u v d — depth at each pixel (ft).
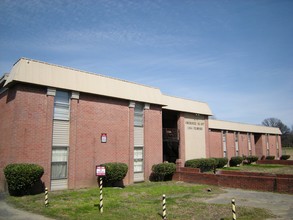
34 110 53.93
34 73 54.29
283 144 332.39
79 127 60.64
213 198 51.72
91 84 63.46
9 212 37.22
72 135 58.59
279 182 58.23
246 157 142.00
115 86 69.00
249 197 52.75
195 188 63.77
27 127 52.70
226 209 41.27
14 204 42.29
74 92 60.13
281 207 43.29
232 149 136.77
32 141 52.90
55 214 36.11
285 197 52.75
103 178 62.18
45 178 53.67
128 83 73.00
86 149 61.21
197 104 103.91
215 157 116.67
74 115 59.52
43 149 54.08
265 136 171.22
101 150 64.13
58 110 57.98
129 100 72.13
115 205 43.42
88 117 62.64
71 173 57.62
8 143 54.03
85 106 62.44
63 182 56.90
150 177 75.97
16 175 47.21
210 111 108.37
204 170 101.45
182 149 94.79
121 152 68.59
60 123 57.88
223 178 66.95
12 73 53.83
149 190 59.62
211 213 38.91
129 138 71.15
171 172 76.54
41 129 54.39
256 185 61.36
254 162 150.61
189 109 98.73
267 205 45.01
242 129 145.89
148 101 76.95
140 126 76.02
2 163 55.57
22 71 52.70
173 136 94.02
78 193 52.42
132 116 72.54
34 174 48.85
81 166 59.77
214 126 124.26
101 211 38.47
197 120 104.12
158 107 81.71
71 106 59.47
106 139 65.51
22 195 49.32
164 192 57.93
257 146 168.04
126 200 48.26
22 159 51.34
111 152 66.23
